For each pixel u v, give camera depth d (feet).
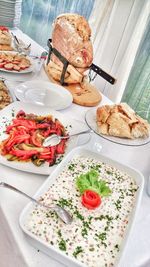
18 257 1.57
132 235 1.88
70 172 2.16
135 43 5.01
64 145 2.48
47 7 6.61
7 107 2.78
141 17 4.83
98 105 3.65
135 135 3.00
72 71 3.86
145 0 4.73
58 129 2.61
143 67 5.04
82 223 1.76
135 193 2.13
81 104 3.51
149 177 2.39
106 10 5.29
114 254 1.61
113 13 5.15
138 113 5.34
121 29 5.19
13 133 2.39
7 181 2.04
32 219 1.68
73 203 1.90
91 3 5.80
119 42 5.32
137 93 5.26
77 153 2.40
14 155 2.22
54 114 2.92
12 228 1.67
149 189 2.30
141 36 4.95
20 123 2.53
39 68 4.11
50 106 3.18
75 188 2.02
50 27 6.82
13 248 1.63
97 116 3.11
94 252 1.59
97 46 5.63
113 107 3.14
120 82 5.35
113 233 1.75
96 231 1.73
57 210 1.75
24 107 2.86
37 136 2.43
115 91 5.45
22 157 2.21
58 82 3.87
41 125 2.58
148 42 4.88
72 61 3.68
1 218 1.79
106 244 1.66
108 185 2.14
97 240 1.67
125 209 1.96
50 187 1.97
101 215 1.86
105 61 5.60
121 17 5.10
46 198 1.86
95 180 2.04
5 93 3.10
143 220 2.04
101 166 2.33
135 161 2.75
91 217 1.83
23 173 2.15
